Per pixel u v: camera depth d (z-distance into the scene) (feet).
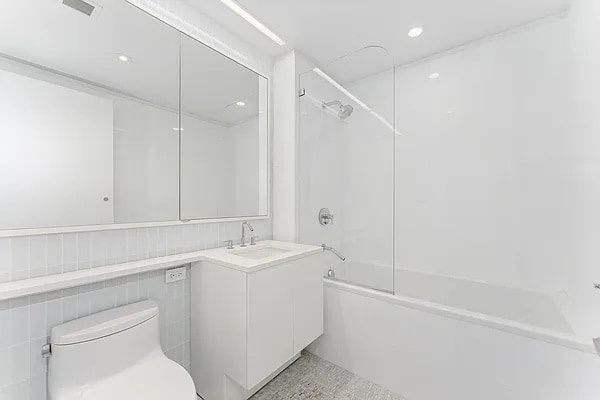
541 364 3.92
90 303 4.04
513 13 5.73
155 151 5.00
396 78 8.18
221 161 6.22
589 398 3.55
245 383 4.32
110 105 4.38
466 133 7.01
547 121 5.88
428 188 7.65
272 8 5.56
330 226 7.95
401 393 5.27
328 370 6.08
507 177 6.43
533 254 6.07
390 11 5.66
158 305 4.88
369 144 8.34
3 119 3.34
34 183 3.57
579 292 5.11
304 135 7.30
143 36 4.79
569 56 5.50
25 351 3.44
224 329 4.65
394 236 8.09
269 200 7.45
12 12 3.46
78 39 4.02
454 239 7.23
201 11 5.70
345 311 6.17
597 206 4.56
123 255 4.49
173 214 5.26
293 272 5.30
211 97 5.99
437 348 4.86
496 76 6.54
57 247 3.77
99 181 4.23
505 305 6.29
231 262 4.57
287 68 7.23
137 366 3.99
